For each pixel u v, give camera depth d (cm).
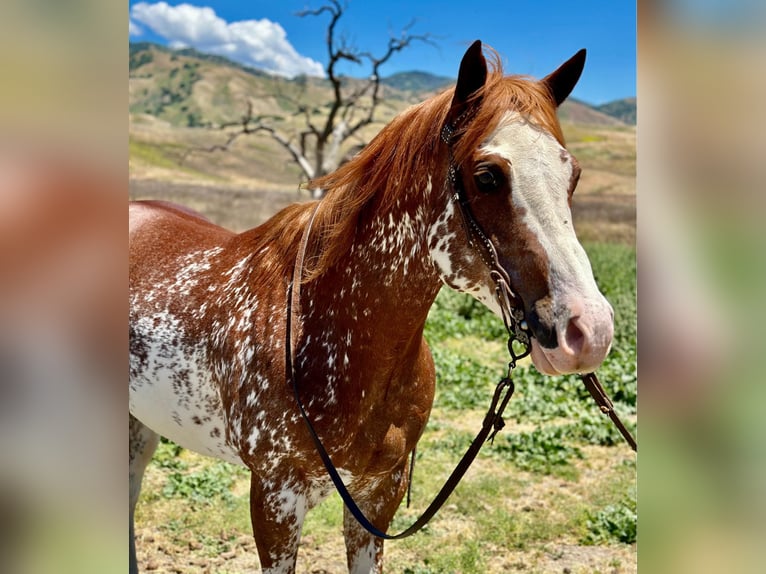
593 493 446
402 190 209
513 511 420
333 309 225
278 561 230
